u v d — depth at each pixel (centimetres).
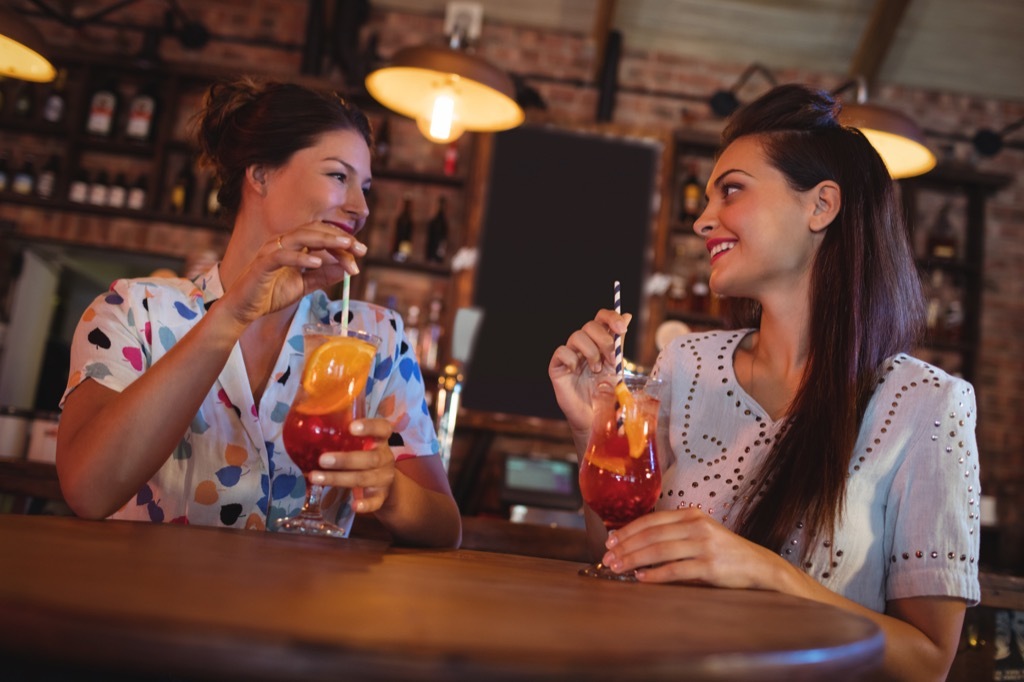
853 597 140
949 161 577
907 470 140
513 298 547
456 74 315
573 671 52
